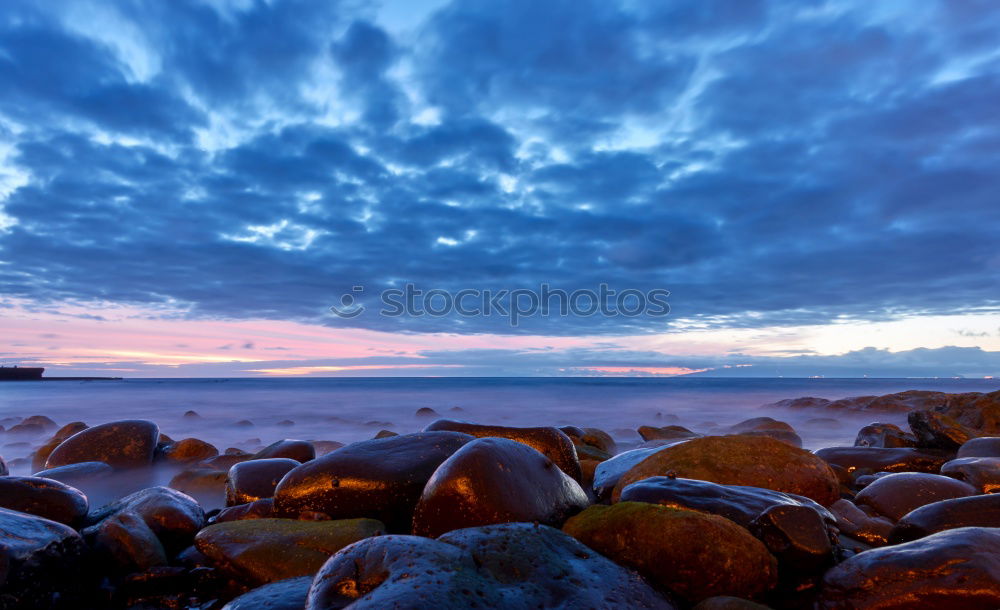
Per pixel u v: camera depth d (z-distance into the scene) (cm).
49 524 455
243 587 474
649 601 361
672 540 399
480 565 355
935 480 648
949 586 349
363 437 1780
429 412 2288
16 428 1730
